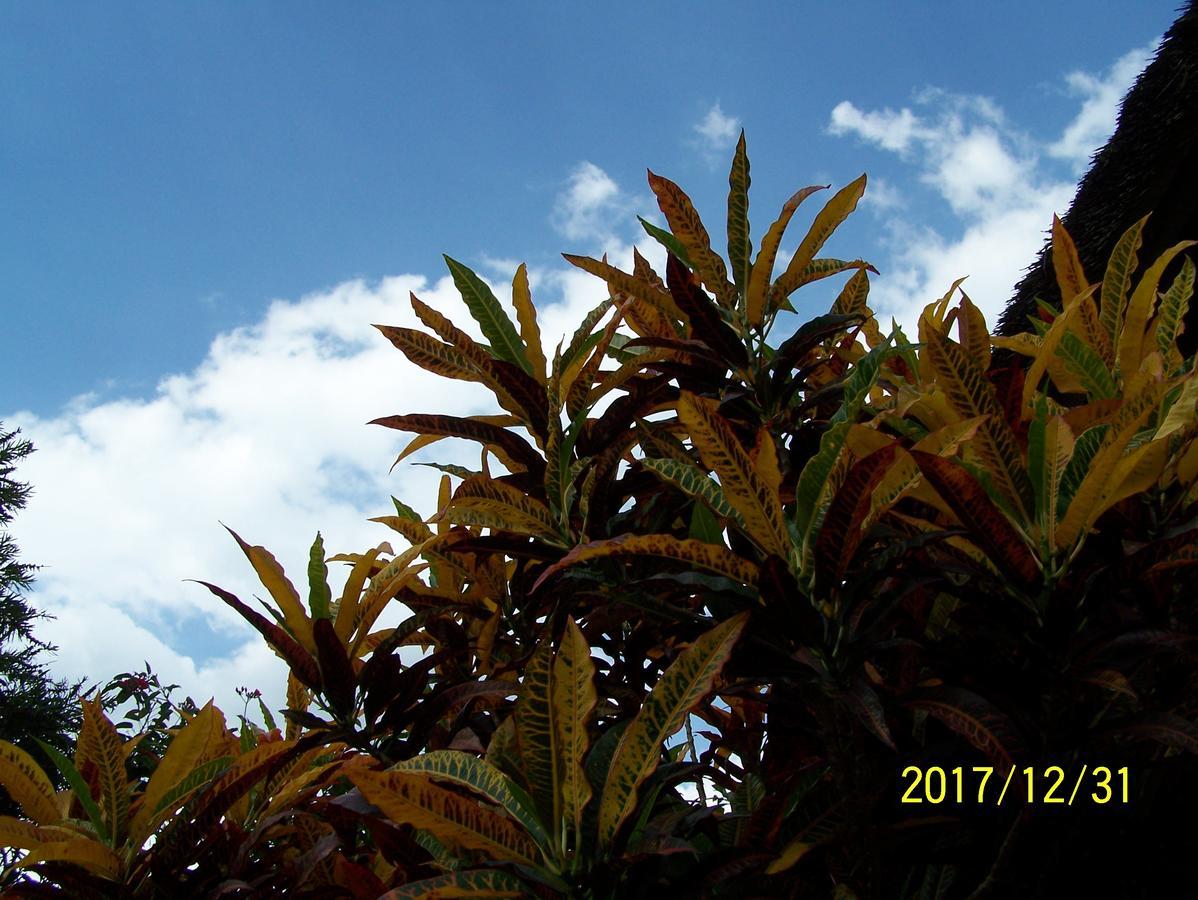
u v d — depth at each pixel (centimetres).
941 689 107
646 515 148
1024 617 111
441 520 142
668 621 128
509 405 153
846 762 113
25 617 1002
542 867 103
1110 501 107
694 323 155
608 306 155
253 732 183
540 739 106
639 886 105
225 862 150
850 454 115
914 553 125
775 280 166
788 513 141
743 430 158
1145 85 345
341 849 150
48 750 145
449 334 151
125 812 149
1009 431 111
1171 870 108
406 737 159
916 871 129
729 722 163
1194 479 123
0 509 1066
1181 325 139
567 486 144
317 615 155
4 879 146
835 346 178
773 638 113
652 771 103
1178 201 335
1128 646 107
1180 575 128
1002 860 105
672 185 162
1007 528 106
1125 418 108
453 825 102
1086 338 142
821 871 122
